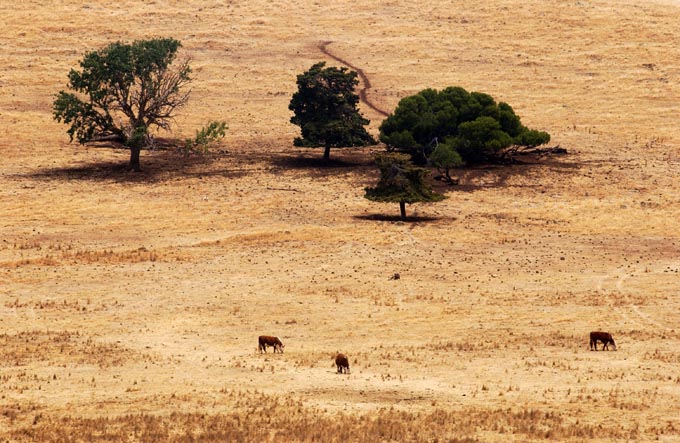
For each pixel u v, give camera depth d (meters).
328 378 184.00
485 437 147.75
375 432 148.88
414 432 149.38
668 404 165.88
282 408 163.62
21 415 159.12
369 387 177.38
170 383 180.75
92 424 153.62
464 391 175.25
